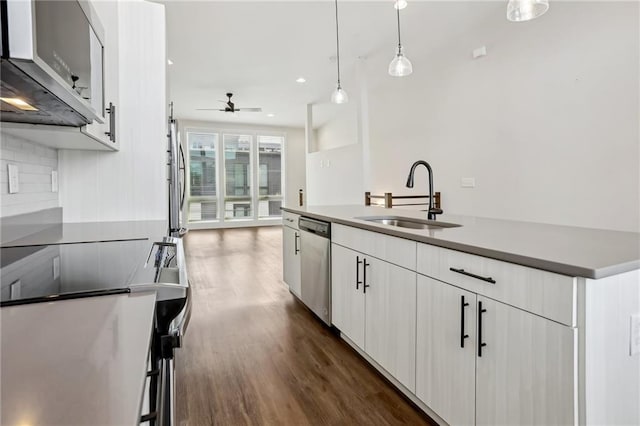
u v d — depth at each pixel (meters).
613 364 1.06
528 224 1.98
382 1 3.72
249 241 7.14
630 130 3.13
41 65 0.76
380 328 1.97
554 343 1.07
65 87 0.94
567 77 3.60
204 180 9.18
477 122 4.64
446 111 5.13
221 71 5.63
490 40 4.38
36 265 1.05
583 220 3.51
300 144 10.20
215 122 9.21
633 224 3.14
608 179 3.30
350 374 2.09
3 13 0.70
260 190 9.80
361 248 2.15
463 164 4.89
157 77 2.19
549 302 1.08
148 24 2.18
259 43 4.63
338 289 2.46
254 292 3.70
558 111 3.69
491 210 4.50
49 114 1.26
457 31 4.63
